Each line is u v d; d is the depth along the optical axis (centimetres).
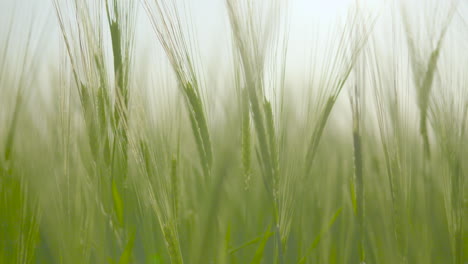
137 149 89
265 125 89
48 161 95
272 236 94
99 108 96
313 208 96
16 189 91
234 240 96
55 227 93
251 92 89
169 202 87
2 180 91
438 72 93
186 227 91
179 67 91
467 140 91
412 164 93
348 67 92
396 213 89
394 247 91
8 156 94
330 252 95
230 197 94
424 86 93
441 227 92
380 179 93
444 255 92
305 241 95
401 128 91
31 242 91
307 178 92
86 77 96
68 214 93
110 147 96
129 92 96
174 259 86
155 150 91
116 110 96
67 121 95
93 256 95
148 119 94
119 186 97
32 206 91
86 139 98
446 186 90
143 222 93
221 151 87
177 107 96
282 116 91
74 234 93
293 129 94
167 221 86
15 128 96
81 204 95
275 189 89
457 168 90
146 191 91
